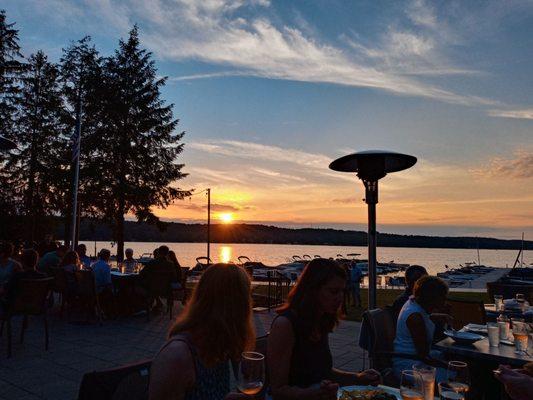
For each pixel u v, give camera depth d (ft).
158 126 98.22
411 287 17.58
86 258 39.55
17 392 16.33
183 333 6.16
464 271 140.97
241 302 6.51
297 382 8.74
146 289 31.65
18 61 105.60
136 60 99.35
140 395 6.57
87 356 21.47
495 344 13.14
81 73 101.86
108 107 93.97
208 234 116.37
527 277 63.82
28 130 104.58
